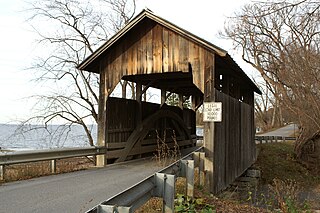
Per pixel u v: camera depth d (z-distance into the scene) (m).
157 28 10.62
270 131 46.22
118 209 3.26
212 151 9.31
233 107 12.23
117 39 10.66
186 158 7.30
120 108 12.10
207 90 9.70
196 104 20.27
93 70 12.08
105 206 3.17
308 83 11.77
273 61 14.80
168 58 10.37
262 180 17.94
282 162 21.70
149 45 10.70
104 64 11.35
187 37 9.95
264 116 53.06
